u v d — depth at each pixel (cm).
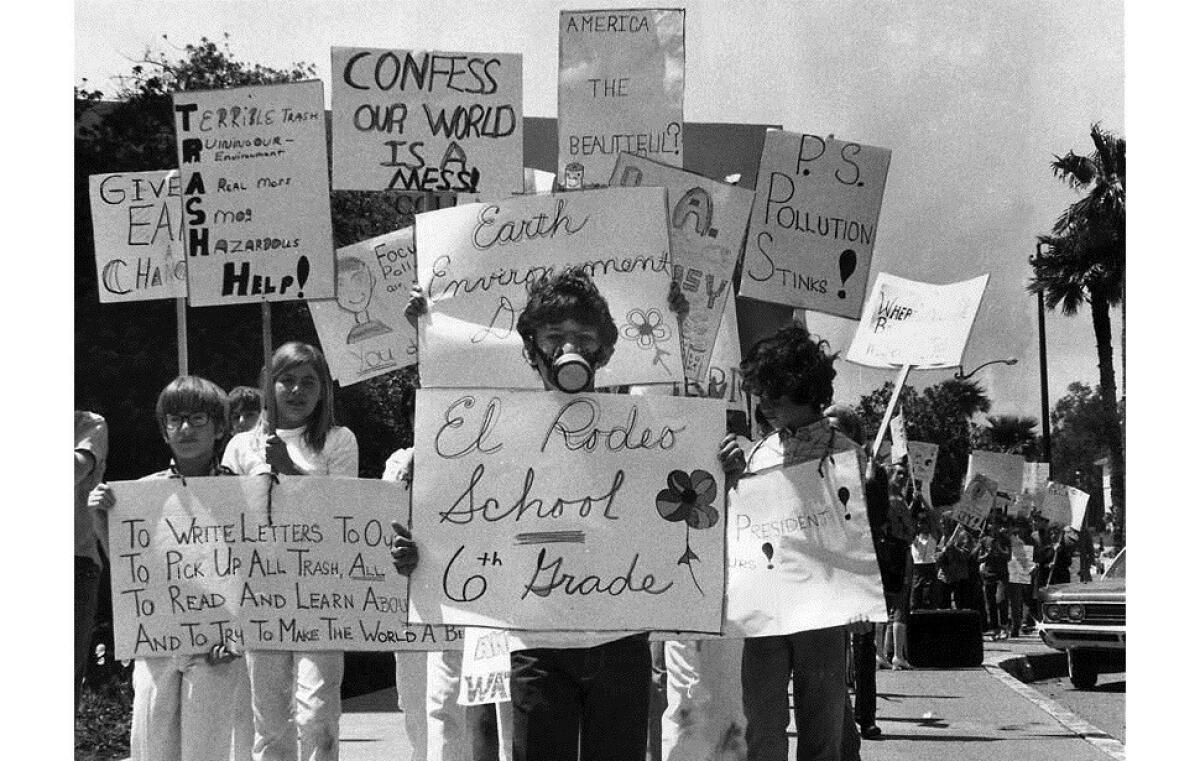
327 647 710
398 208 1683
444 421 590
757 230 829
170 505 713
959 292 1011
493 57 805
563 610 577
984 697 1449
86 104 1788
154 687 718
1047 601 1702
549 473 586
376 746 1023
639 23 859
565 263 650
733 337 880
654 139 857
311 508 714
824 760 681
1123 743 1109
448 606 581
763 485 686
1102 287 3334
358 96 800
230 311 1697
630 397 591
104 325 1662
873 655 1141
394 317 901
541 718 571
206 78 1789
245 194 765
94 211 848
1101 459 3578
